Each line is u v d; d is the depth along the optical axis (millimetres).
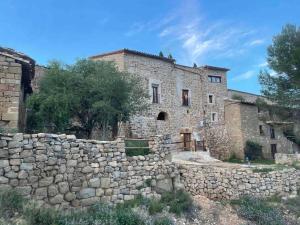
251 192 14469
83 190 9930
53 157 9352
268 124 31438
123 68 23828
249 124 31500
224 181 14570
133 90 19422
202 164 15742
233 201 13867
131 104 18875
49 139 9359
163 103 26500
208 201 13484
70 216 8703
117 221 9172
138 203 11047
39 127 15695
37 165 8953
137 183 11703
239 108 30969
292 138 32281
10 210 7570
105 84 16625
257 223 12188
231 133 31266
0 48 12797
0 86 11758
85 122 17469
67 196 9477
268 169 15344
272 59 24516
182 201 12273
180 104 28031
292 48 23125
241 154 30344
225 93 32281
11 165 8477
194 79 29797
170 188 13008
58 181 9352
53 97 15297
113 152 11156
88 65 18172
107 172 10766
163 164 12961
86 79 16750
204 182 14500
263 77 25016
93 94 16938
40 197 8859
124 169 11367
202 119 29656
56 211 8633
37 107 15703
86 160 10227
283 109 24734
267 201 14242
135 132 23875
